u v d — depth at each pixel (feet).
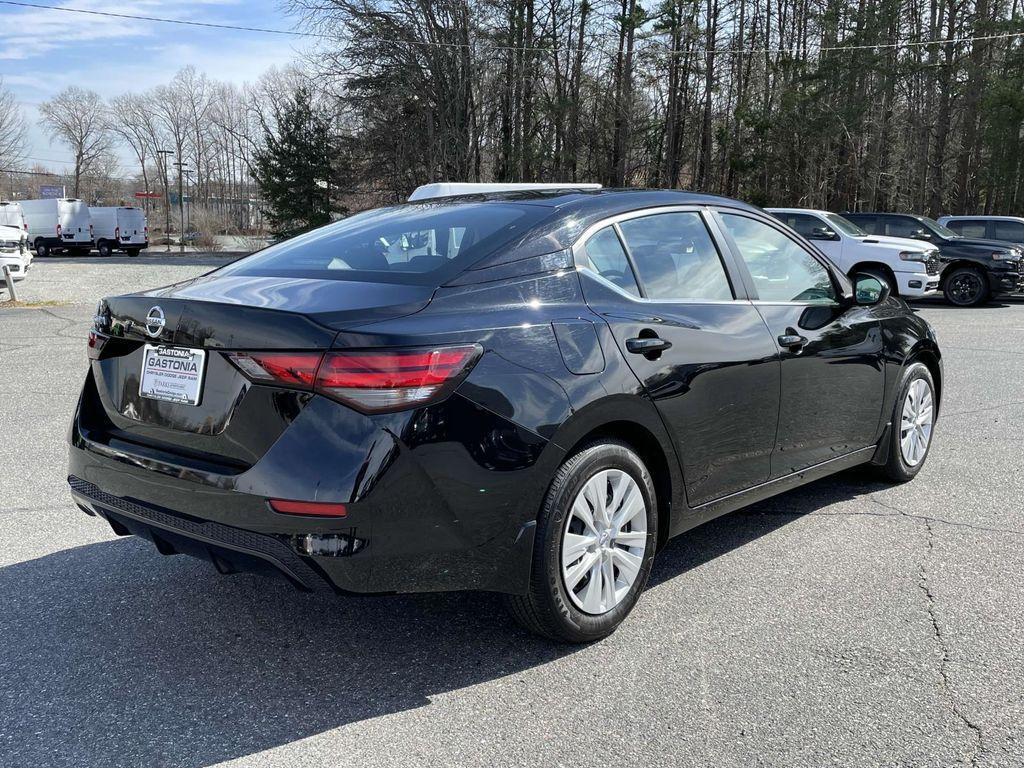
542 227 10.16
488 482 8.55
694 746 7.91
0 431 19.58
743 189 139.85
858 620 10.50
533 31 124.36
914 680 9.08
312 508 7.95
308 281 9.64
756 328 11.84
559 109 124.67
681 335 10.64
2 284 57.47
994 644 9.87
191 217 275.18
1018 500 15.24
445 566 8.55
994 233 59.41
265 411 8.25
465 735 8.12
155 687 9.00
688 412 10.61
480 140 118.83
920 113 144.87
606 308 10.09
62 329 38.04
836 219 52.08
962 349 34.32
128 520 9.48
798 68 132.36
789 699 8.71
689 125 151.43
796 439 12.71
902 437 15.76
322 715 8.48
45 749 7.86
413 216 11.50
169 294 9.65
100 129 336.29
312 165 132.46
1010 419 21.71
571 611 9.57
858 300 13.99
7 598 11.09
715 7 144.05
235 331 8.40
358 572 8.14
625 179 137.90
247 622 10.53
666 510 10.78
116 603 10.99
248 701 8.73
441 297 8.89
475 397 8.48
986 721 8.30
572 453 9.46
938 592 11.32
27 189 352.49
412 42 110.73
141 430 9.39
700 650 9.77
